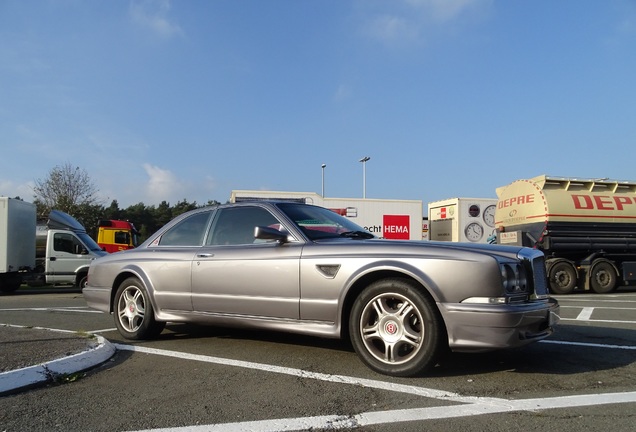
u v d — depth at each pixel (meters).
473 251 4.00
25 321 7.88
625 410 3.35
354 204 22.28
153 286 5.69
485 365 4.52
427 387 3.85
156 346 5.48
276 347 5.36
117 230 21.03
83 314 8.93
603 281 14.14
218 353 5.08
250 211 5.32
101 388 3.86
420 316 3.99
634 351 5.17
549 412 3.31
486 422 3.13
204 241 5.53
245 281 4.92
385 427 3.04
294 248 4.72
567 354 5.01
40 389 3.83
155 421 3.15
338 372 4.29
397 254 4.18
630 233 14.42
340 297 4.34
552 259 14.04
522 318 3.81
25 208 16.92
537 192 14.20
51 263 15.66
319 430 3.00
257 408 3.38
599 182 14.60
